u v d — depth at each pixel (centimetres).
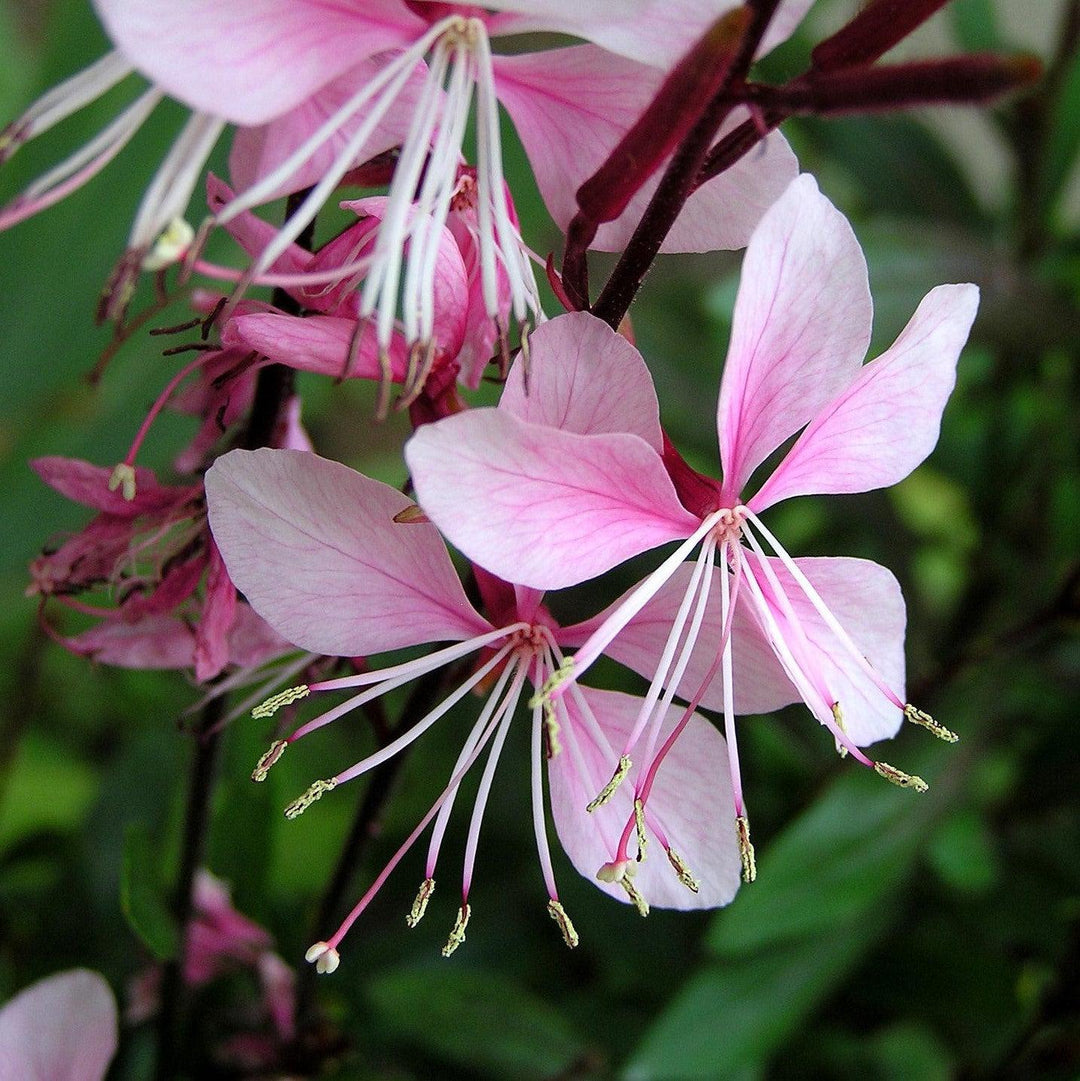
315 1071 12
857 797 14
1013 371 16
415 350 8
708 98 8
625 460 9
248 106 8
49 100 8
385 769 10
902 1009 15
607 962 16
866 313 9
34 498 14
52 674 20
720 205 9
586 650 9
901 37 9
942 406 9
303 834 17
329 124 8
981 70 8
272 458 9
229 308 8
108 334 13
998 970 15
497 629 9
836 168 18
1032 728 16
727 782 10
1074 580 13
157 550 10
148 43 8
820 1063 16
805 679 9
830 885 13
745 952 14
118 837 14
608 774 10
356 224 9
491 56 9
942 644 16
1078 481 17
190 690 14
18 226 13
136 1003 13
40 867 16
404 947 15
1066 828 16
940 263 14
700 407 16
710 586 10
